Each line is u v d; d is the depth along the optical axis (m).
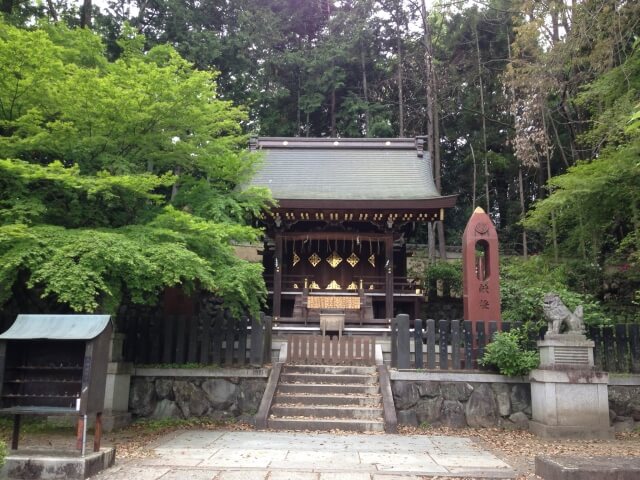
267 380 10.20
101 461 5.82
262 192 11.16
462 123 32.09
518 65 20.66
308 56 32.72
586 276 15.54
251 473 5.72
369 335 16.08
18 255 7.18
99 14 24.22
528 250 29.56
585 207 13.05
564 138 25.98
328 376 10.29
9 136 9.09
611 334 10.16
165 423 9.67
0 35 8.43
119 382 9.49
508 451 7.46
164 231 8.60
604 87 12.45
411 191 18.75
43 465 5.41
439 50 31.66
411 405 9.81
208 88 9.74
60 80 8.73
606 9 12.46
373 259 20.17
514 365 9.52
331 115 33.69
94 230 8.41
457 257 27.92
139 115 8.79
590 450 7.56
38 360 6.45
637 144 10.65
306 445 7.47
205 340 10.62
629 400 9.62
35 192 8.84
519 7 19.30
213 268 9.58
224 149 10.95
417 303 18.47
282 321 17.20
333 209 17.50
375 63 33.09
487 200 28.75
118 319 10.59
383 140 22.47
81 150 9.39
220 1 29.88
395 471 5.91
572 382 8.73
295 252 20.27
